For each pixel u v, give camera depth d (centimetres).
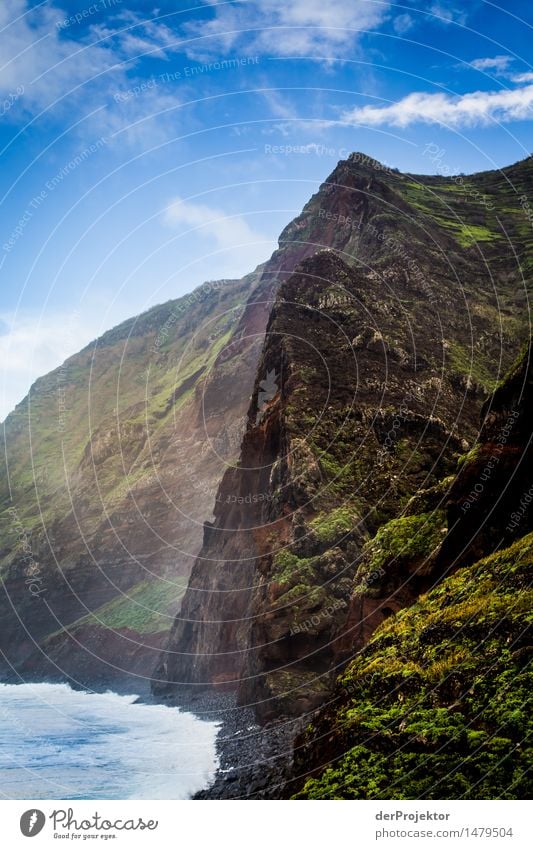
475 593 2089
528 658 1756
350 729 1927
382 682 2023
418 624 2178
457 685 1830
